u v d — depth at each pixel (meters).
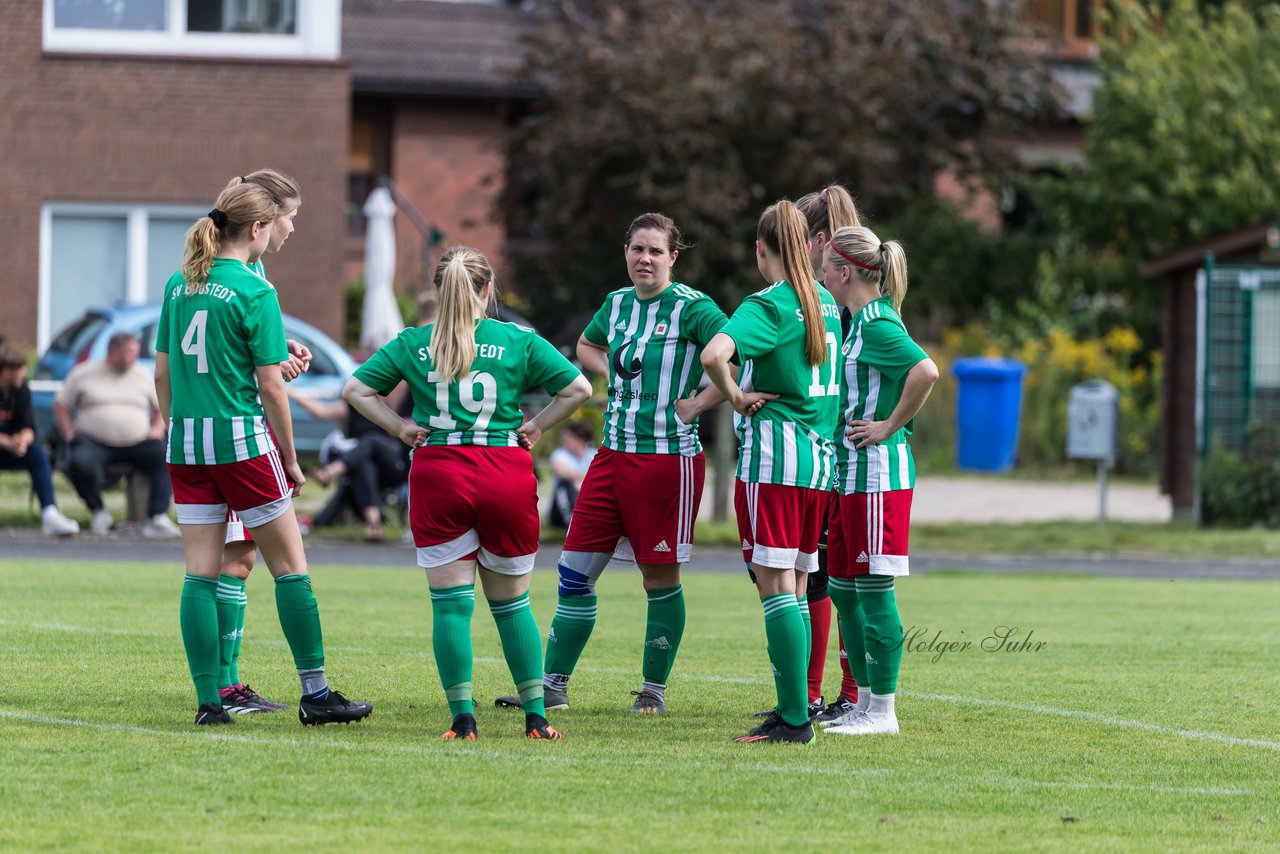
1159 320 107.69
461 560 25.16
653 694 28.48
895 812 20.88
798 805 21.06
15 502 67.38
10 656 31.84
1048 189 110.88
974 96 112.00
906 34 111.62
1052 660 35.41
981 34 114.50
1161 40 112.19
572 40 111.38
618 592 49.28
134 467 59.66
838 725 26.61
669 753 24.23
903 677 32.81
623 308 29.28
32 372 80.75
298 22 88.50
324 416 61.44
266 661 32.62
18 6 85.00
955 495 85.12
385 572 51.72
